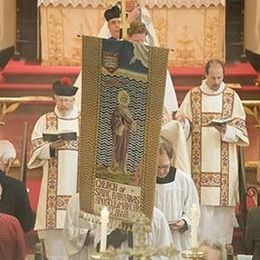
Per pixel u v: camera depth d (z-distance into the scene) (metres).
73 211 21.33
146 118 20.20
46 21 37.12
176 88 35.56
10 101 32.09
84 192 20.69
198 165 26.73
